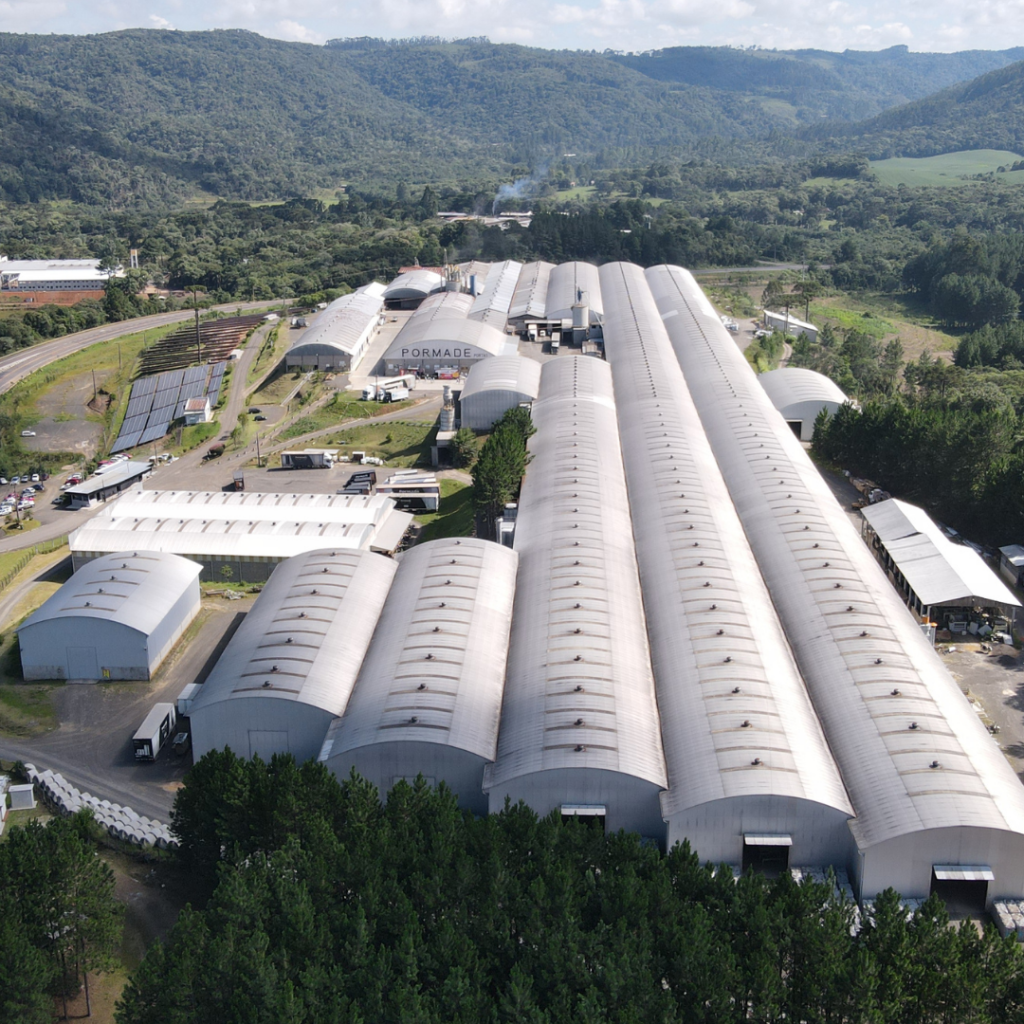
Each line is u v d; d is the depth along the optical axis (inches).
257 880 2610.7
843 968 2308.1
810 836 3009.4
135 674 4252.0
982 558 5152.6
